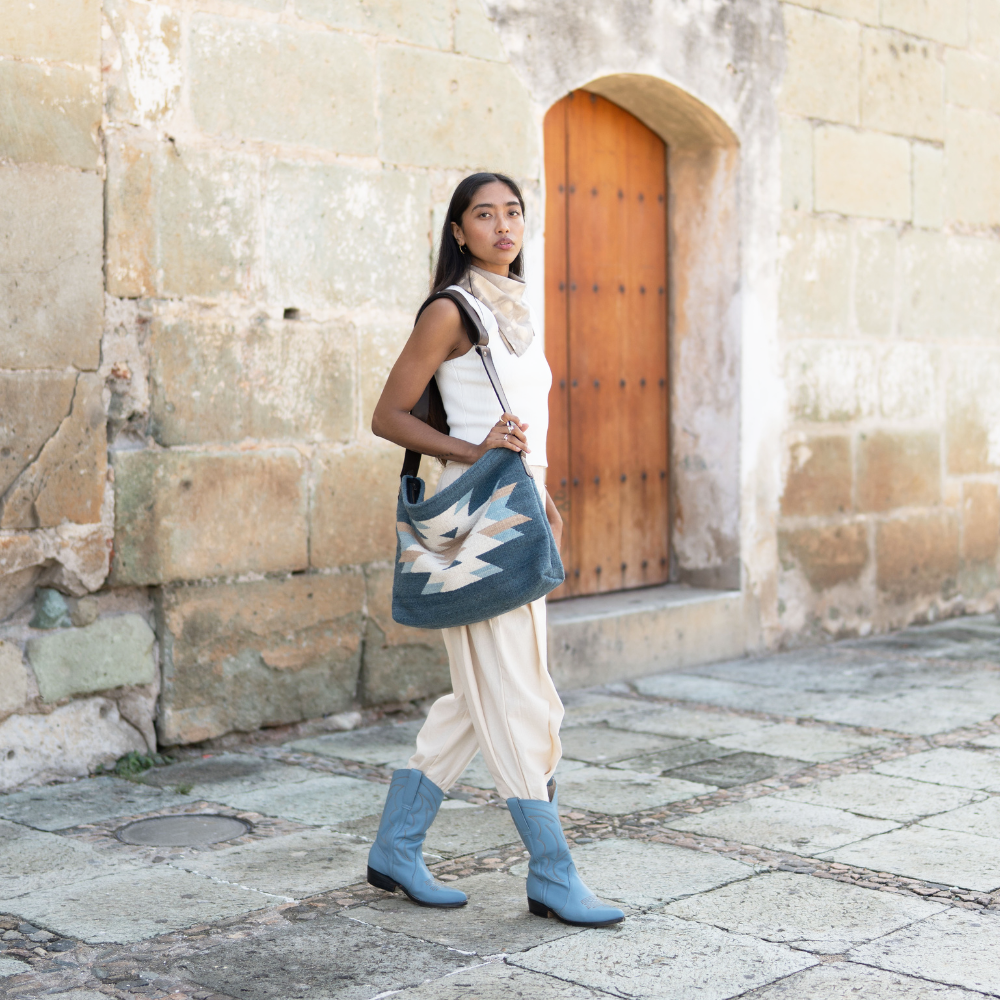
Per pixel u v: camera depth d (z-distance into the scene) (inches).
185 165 178.4
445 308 110.8
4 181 161.0
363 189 198.7
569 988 100.9
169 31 175.8
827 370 276.7
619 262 256.8
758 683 234.1
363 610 200.5
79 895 123.9
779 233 264.4
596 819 149.4
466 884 126.3
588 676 230.5
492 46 214.4
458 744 119.3
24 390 163.6
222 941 111.7
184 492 179.3
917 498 300.8
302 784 166.4
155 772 173.3
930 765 173.6
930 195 299.3
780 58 262.4
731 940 110.8
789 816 149.9
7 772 164.7
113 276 171.8
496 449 110.0
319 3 192.1
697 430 265.1
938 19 298.4
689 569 268.2
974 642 279.7
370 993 100.5
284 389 190.2
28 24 162.4
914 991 99.7
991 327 319.0
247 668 187.5
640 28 235.9
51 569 168.7
